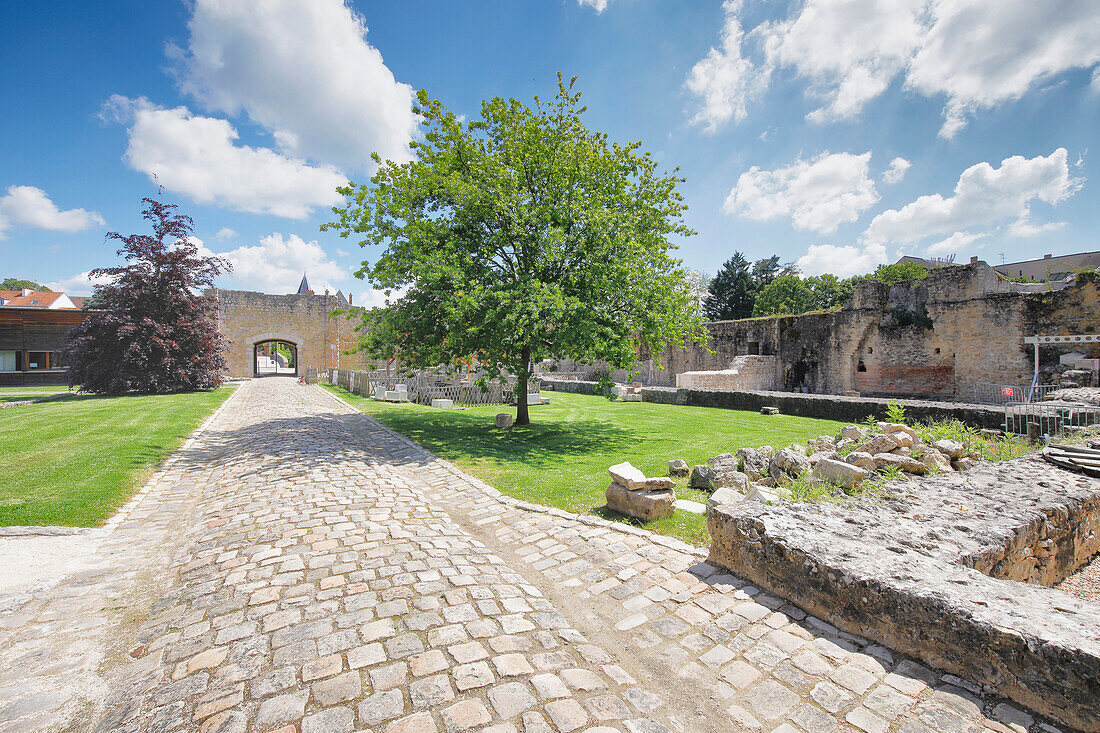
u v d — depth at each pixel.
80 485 6.98
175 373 24.08
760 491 5.89
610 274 12.07
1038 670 2.43
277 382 35.06
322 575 4.27
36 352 35.56
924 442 8.54
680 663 3.09
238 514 6.00
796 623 3.45
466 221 12.75
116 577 4.43
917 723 2.44
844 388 24.73
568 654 3.16
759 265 52.47
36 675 2.97
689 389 20.12
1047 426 10.43
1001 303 20.08
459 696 2.69
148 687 2.79
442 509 6.65
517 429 13.45
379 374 25.80
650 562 4.63
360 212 12.09
